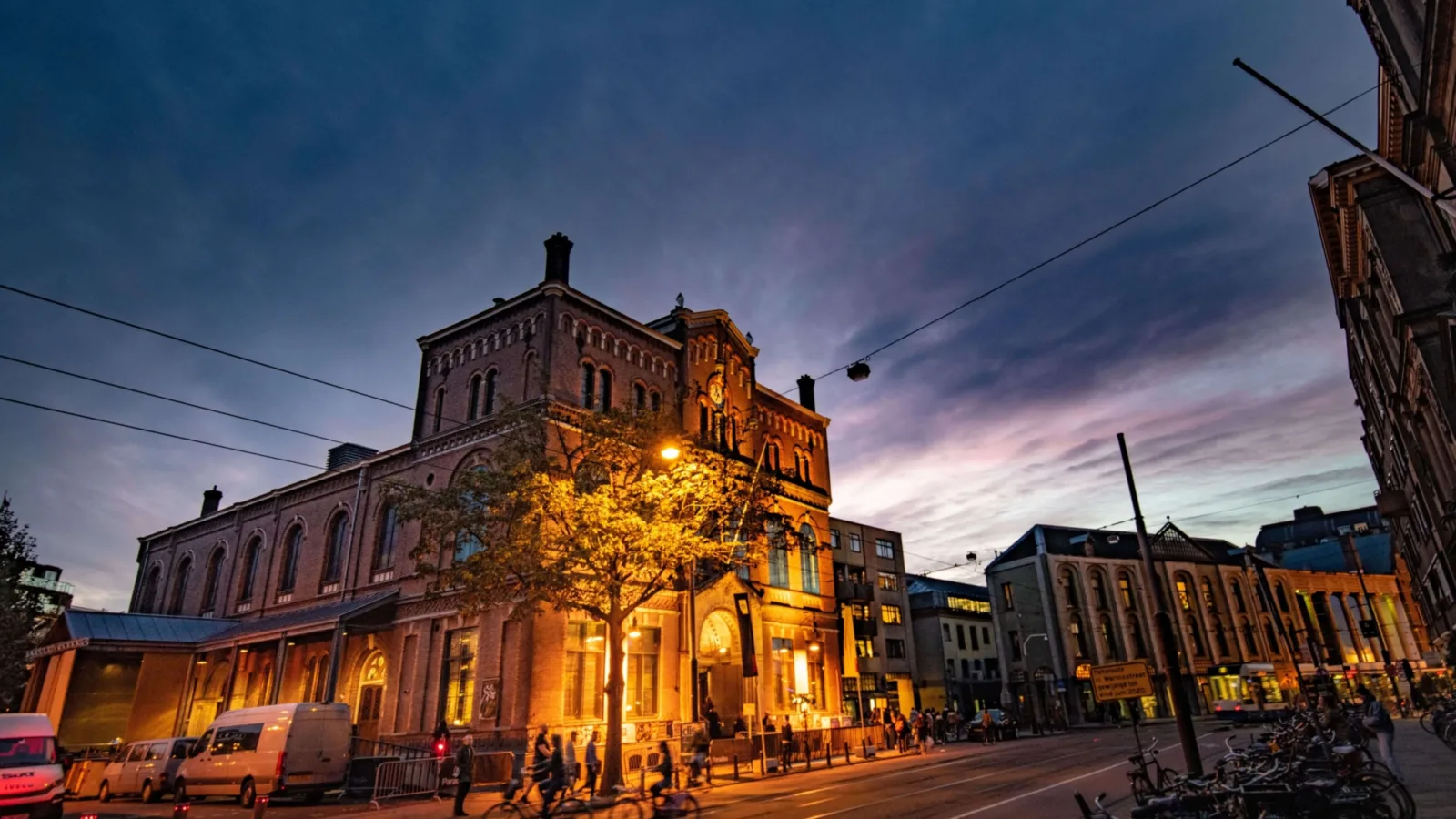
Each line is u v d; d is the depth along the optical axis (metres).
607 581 20.78
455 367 32.09
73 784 26.83
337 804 20.91
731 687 31.78
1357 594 73.50
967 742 41.50
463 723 25.66
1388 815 9.47
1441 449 24.50
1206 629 64.88
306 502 36.97
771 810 15.95
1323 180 23.69
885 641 54.38
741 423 36.50
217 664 35.66
